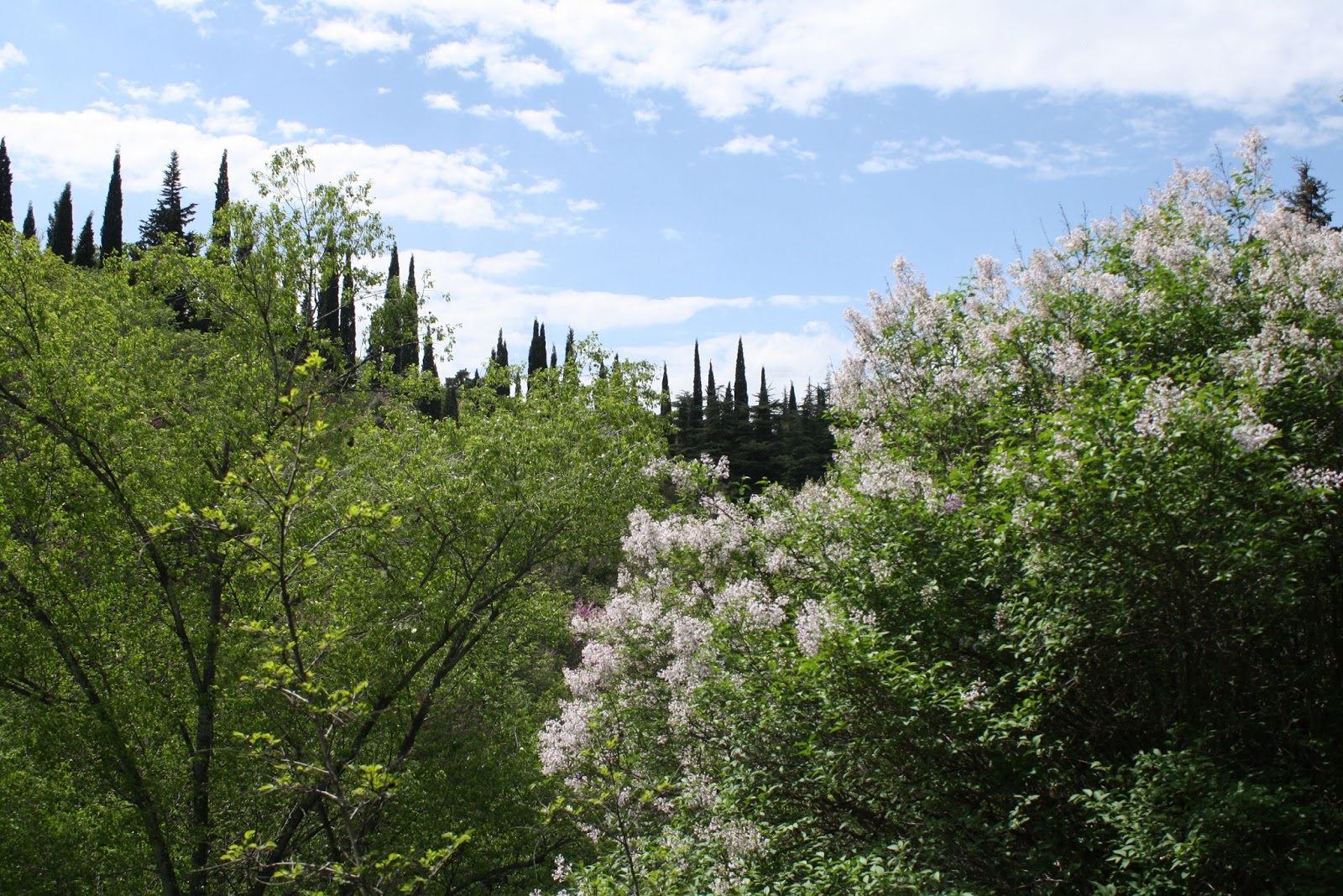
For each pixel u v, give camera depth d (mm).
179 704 11273
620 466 14414
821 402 45469
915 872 5453
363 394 14094
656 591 8555
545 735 7816
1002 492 6047
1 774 10516
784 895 5957
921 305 8039
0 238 11562
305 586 11164
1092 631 5371
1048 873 5492
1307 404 5613
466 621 13398
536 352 61906
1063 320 7223
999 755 5727
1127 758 5887
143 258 12773
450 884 12922
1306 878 4645
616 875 7000
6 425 11805
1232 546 4609
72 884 10516
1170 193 7914
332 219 13562
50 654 11250
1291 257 6395
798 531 7602
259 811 12023
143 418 11578
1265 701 5695
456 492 13109
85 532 11148
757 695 6758
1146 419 4844
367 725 12398
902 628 6379
